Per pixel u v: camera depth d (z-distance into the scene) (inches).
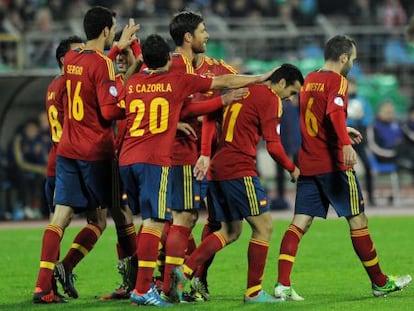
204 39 1322.6
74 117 1302.9
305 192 1336.1
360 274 1605.6
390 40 3663.9
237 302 1312.7
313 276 1587.1
